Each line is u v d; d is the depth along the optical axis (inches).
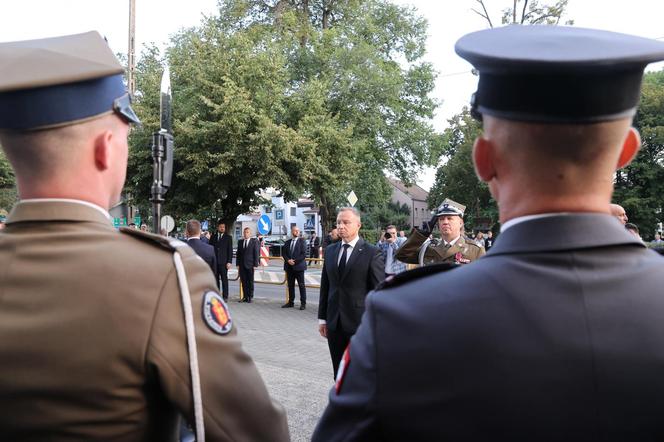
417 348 34.6
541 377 32.0
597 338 32.2
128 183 590.9
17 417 40.1
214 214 644.7
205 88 579.2
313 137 622.5
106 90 46.5
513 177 36.9
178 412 43.4
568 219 35.5
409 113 1023.0
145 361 40.8
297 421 161.9
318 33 892.6
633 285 33.9
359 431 35.3
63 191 45.2
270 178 565.3
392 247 320.8
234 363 44.8
